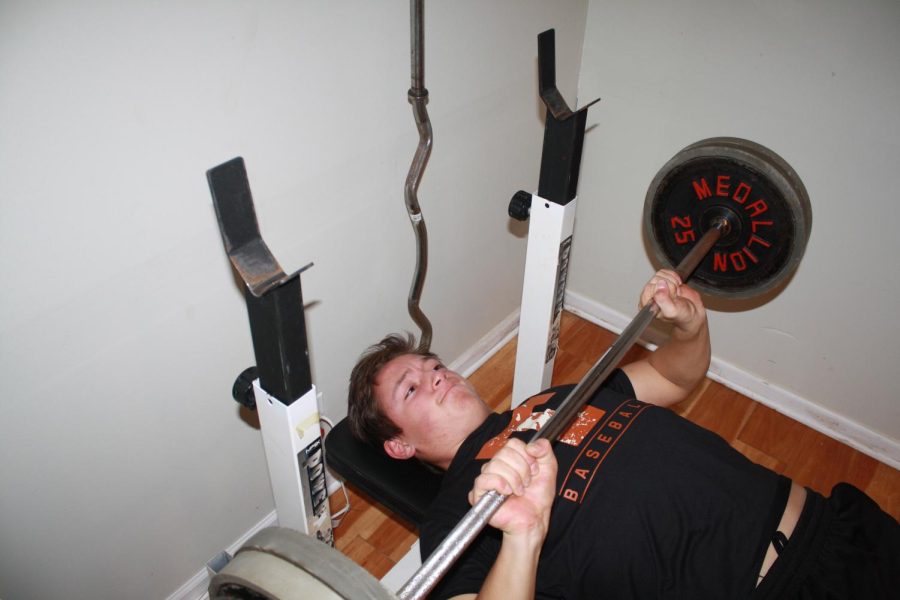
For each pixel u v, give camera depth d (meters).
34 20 0.89
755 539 1.13
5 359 1.05
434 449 1.43
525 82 1.85
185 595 1.59
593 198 2.20
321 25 1.25
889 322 1.77
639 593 1.12
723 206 1.37
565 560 1.13
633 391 1.45
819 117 1.66
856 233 1.71
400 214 1.65
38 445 1.15
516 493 0.90
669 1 1.79
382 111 1.46
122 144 1.05
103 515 1.32
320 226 1.46
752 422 2.05
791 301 1.91
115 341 1.18
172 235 1.18
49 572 1.28
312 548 0.85
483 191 1.91
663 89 1.90
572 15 1.89
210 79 1.12
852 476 1.90
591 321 2.41
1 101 0.90
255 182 1.27
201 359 1.34
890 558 1.12
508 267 2.20
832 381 1.95
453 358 2.18
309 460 1.17
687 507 1.14
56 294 1.06
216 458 1.49
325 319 1.60
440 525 1.20
